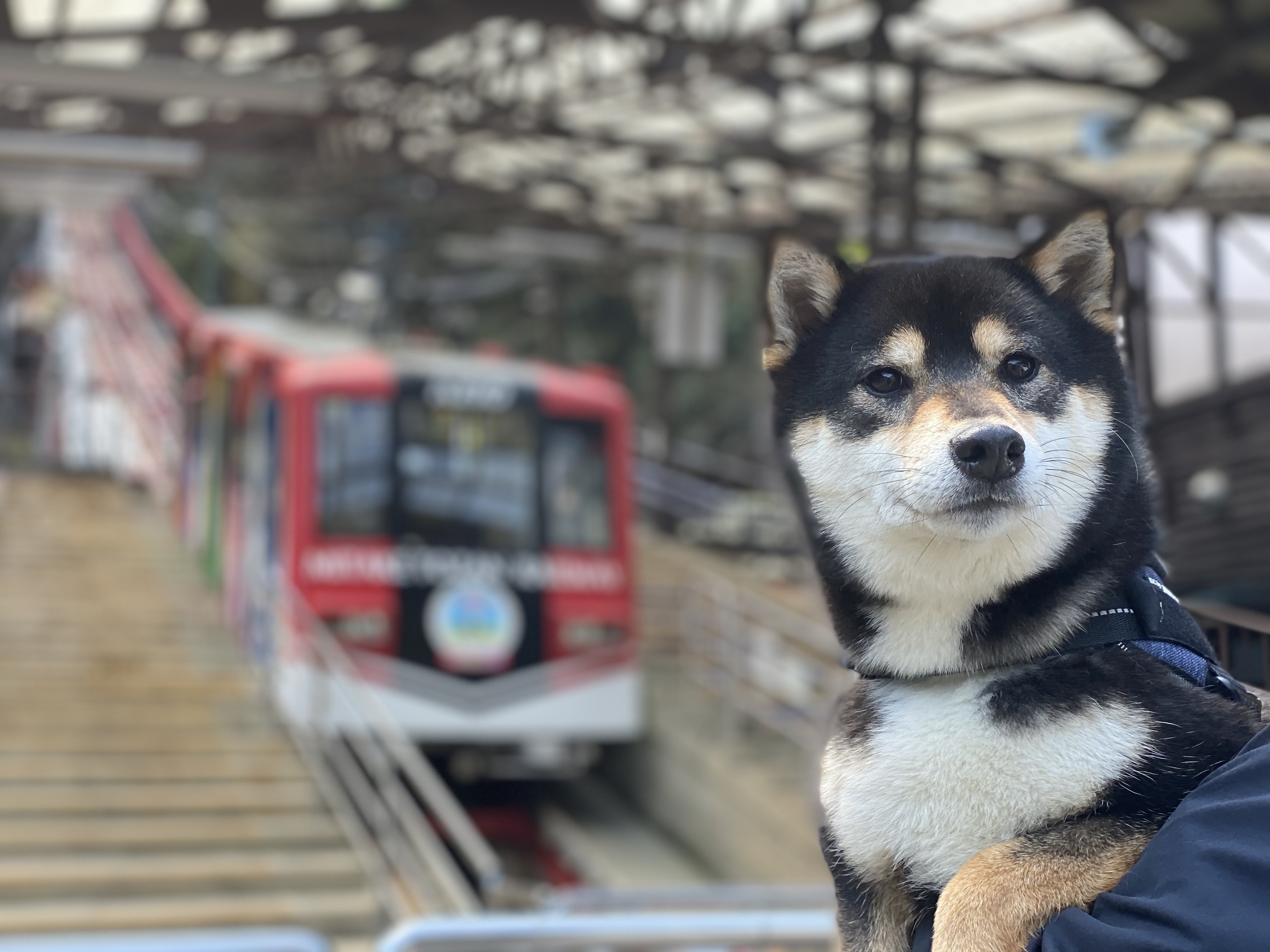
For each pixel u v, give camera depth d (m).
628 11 13.07
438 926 3.84
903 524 1.95
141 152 12.84
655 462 22.67
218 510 15.27
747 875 11.53
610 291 26.31
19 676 12.20
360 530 12.14
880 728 1.95
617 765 14.76
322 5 12.48
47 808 9.98
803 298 2.23
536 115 14.75
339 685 10.61
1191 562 8.73
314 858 9.77
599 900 5.33
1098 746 1.81
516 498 12.75
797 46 11.47
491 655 12.37
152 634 13.62
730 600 14.46
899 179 13.38
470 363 13.02
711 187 17.47
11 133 12.48
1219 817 1.55
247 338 15.07
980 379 2.04
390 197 21.28
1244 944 1.46
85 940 3.36
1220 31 9.16
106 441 24.33
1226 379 13.53
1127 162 13.54
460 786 14.16
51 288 26.59
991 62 12.43
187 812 10.24
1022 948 1.73
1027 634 1.91
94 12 12.38
